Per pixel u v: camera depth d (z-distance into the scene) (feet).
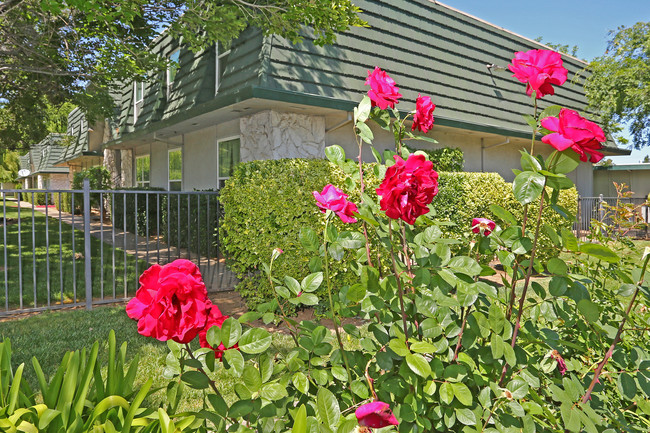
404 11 39.17
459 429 5.61
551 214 27.50
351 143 33.09
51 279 26.04
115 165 61.05
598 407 5.75
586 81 56.54
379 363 5.24
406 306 5.98
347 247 5.63
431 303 5.40
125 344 5.92
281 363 5.86
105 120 58.39
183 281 4.19
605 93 54.08
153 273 4.32
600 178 68.13
